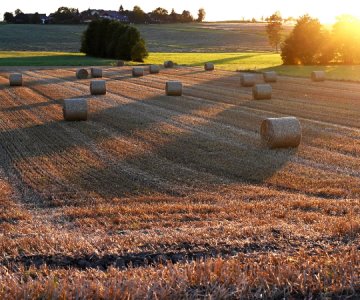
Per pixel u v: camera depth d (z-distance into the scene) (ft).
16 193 46.42
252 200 43.16
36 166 55.52
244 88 128.77
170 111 91.86
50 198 44.68
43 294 19.36
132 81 148.05
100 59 256.11
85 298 19.15
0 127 78.54
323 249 27.17
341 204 40.47
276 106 97.45
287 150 61.36
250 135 70.18
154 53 293.23
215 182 48.96
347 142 65.41
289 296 19.98
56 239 29.76
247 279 20.93
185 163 56.08
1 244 28.84
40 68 199.11
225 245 28.25
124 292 19.36
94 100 107.34
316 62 225.97
